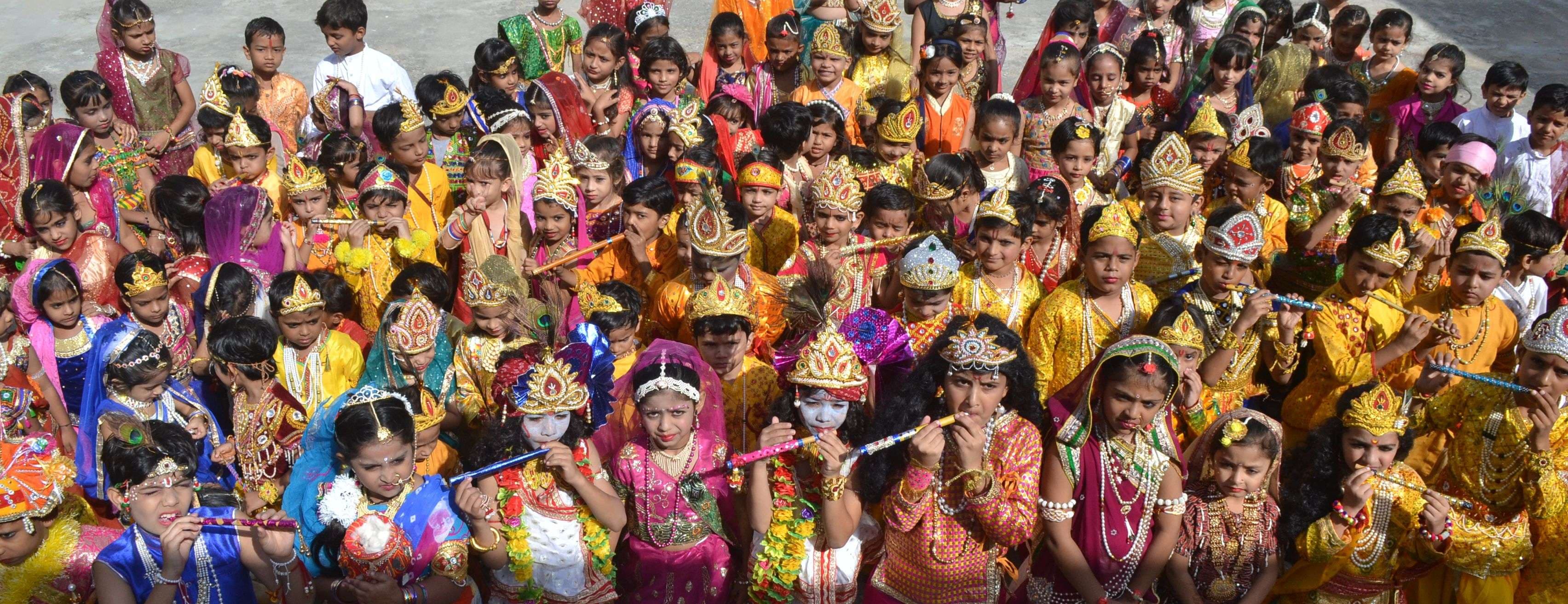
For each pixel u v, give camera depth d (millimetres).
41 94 8258
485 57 8750
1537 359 4438
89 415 5289
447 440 5336
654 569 4445
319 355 5379
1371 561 4414
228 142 7312
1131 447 4211
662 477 4379
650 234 6441
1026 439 4211
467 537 4176
